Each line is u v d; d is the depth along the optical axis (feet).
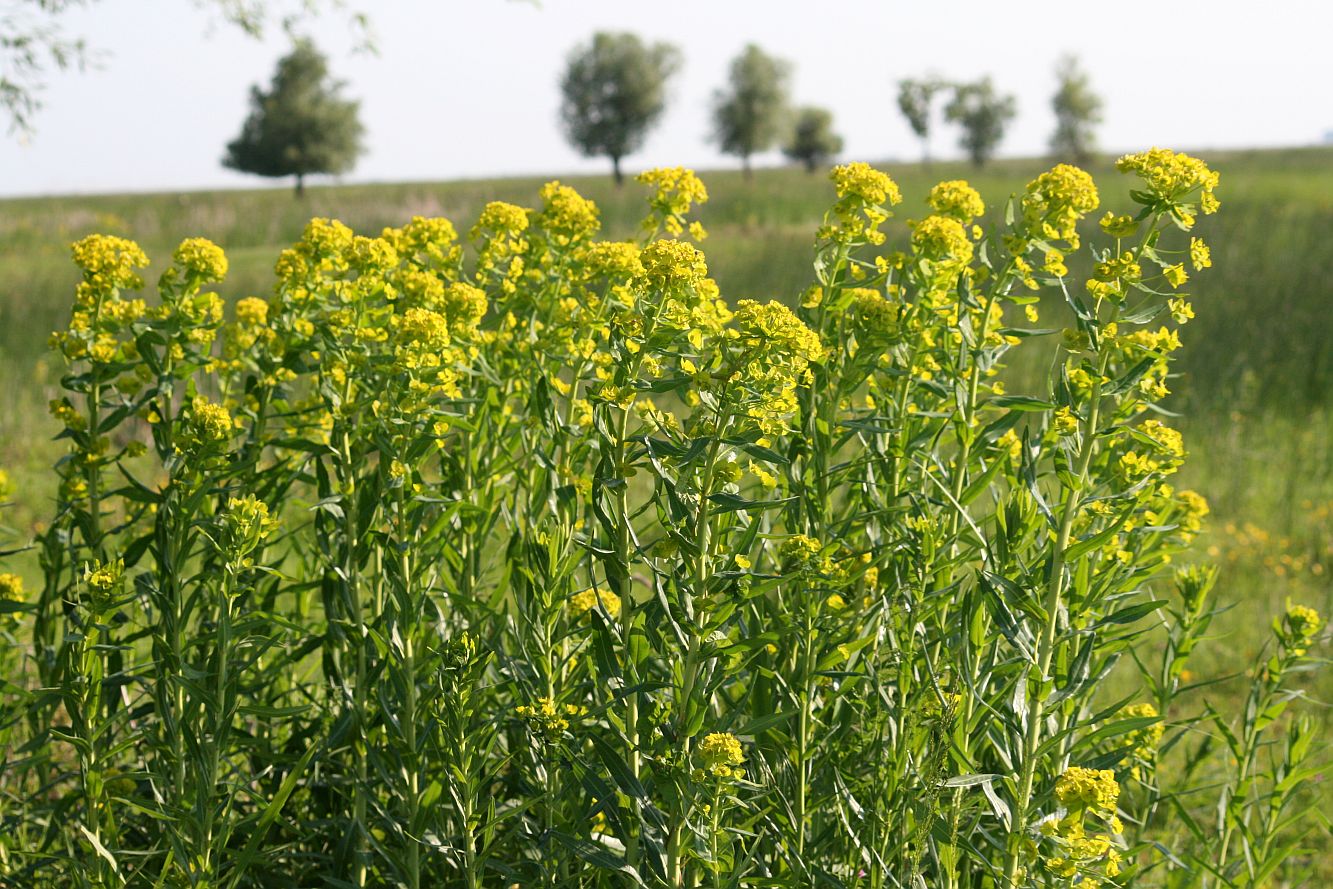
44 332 40.55
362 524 8.66
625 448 7.86
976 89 191.11
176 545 8.28
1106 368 7.80
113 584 8.06
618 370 7.39
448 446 9.78
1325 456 26.37
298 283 9.32
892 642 8.42
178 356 9.16
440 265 10.11
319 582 9.27
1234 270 46.73
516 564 8.88
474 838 8.49
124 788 9.00
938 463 8.28
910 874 7.28
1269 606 18.78
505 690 8.66
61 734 8.10
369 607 9.20
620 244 8.74
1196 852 10.78
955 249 8.34
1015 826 7.35
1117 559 8.14
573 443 8.95
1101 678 7.98
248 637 8.62
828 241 8.57
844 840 8.36
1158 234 7.47
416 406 8.46
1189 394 30.53
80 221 101.76
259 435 9.49
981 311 8.08
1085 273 46.01
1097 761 7.94
